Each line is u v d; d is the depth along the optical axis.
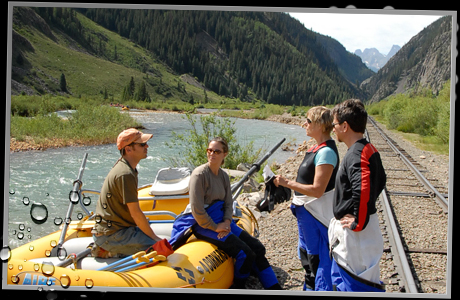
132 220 3.26
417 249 4.57
